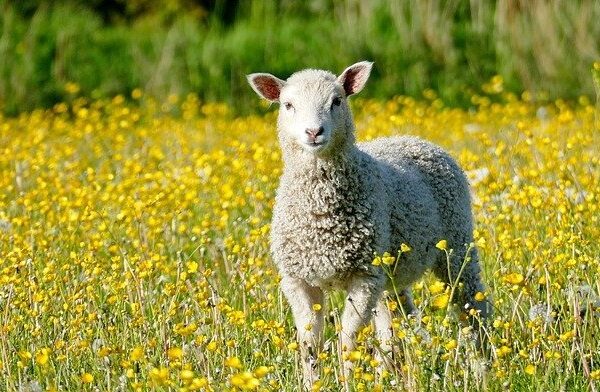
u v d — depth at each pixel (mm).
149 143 22531
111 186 15672
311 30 37125
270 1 40875
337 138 11562
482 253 14344
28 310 11453
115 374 10281
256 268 13273
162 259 13102
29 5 39438
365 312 11531
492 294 13320
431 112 28531
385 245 11680
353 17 36969
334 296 13867
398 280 12336
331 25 37188
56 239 14734
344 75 12688
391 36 36125
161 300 12070
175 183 16891
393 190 12031
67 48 36000
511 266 13094
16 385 10477
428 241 12461
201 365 10125
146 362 10070
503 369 9883
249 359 11234
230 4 43344
